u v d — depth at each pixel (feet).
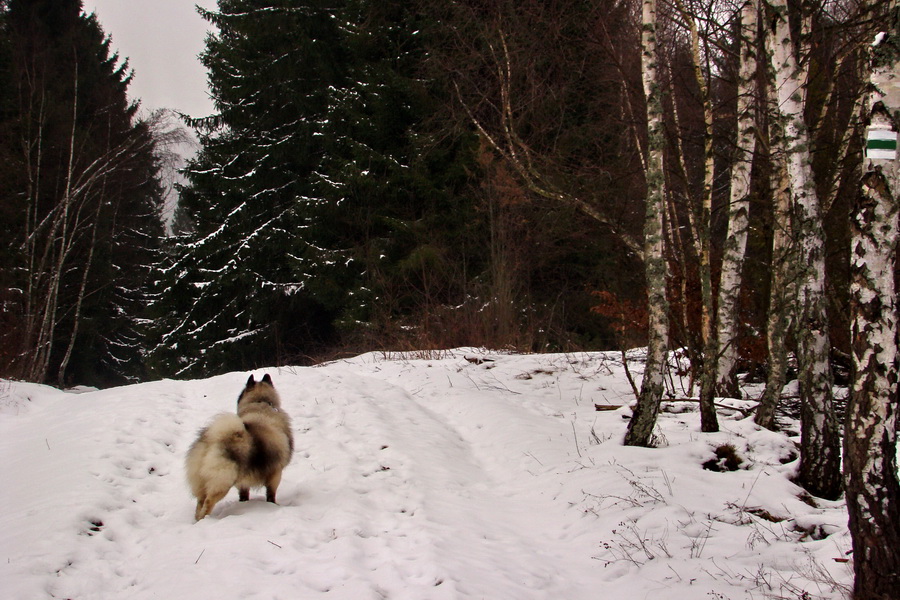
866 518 14.53
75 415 34.83
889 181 14.75
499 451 32.30
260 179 88.58
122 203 114.42
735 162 35.40
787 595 16.49
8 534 19.52
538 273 79.82
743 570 18.31
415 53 78.33
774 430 31.27
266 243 84.33
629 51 43.14
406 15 77.66
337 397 38.04
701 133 36.32
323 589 16.29
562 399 42.60
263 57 89.10
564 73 52.95
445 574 17.24
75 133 97.14
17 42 95.14
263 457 22.52
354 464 28.02
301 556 18.28
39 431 32.94
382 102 75.51
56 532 19.65
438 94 72.28
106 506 22.27
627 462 27.14
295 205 80.33
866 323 14.75
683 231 49.26
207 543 19.08
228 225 87.76
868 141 15.05
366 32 78.02
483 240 77.97
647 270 29.81
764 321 45.88
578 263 77.71
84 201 91.09
